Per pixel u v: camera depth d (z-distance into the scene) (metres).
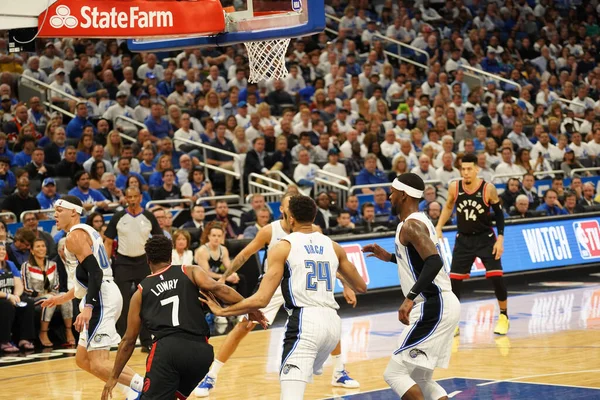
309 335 7.12
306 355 7.11
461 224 13.27
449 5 31.66
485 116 25.53
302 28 10.51
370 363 11.45
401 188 7.79
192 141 19.89
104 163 18.17
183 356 7.12
